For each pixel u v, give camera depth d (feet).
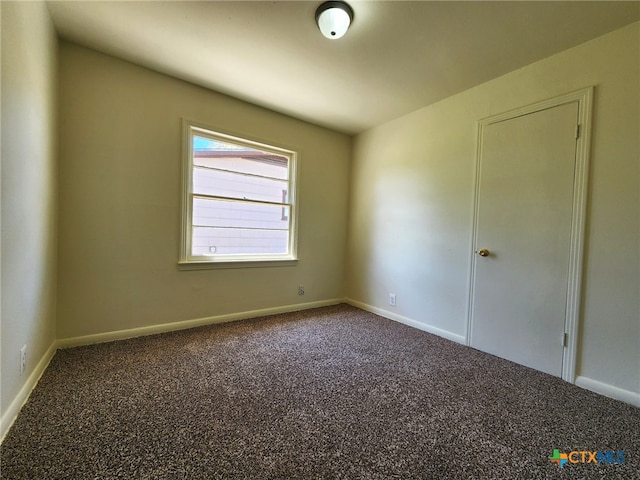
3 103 3.97
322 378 6.21
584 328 6.17
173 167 8.46
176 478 3.55
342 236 12.69
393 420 4.84
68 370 6.12
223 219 9.76
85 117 7.19
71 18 6.04
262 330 9.07
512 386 6.08
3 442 4.04
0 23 3.85
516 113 7.31
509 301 7.43
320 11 5.49
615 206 5.80
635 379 5.54
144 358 6.84
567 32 5.88
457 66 7.26
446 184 9.00
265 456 3.95
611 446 4.35
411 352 7.74
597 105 6.00
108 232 7.61
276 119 10.44
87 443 4.07
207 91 8.90
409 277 10.12
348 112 10.26
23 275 4.82
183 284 8.84
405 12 5.48
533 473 3.81
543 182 6.82
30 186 5.05
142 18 5.95
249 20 5.88
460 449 4.21
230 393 5.50
